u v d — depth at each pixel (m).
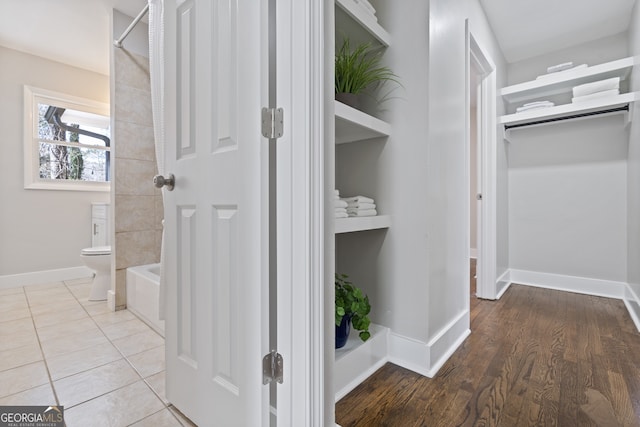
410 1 1.51
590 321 2.09
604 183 2.73
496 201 2.67
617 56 2.74
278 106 0.93
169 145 1.23
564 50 2.98
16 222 2.95
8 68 2.92
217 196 1.00
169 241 1.22
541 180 3.04
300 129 0.89
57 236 3.18
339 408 1.19
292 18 0.90
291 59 0.90
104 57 3.14
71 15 2.45
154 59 1.74
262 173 0.90
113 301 2.29
